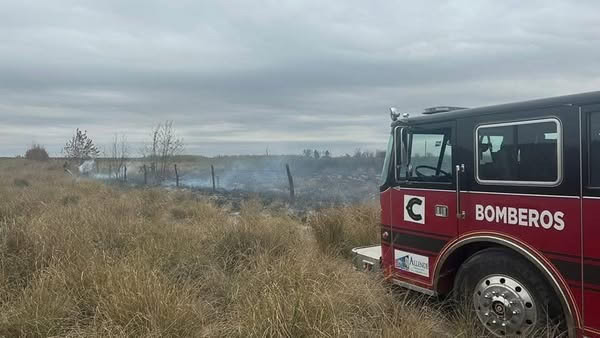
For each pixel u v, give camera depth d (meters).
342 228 7.33
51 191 12.98
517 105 3.61
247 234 6.57
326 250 6.63
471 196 3.98
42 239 5.72
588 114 3.17
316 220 7.82
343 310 3.93
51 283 4.44
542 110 3.44
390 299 4.43
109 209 9.15
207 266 5.54
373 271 5.30
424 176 4.53
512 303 3.65
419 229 4.57
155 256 5.51
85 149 30.00
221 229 7.00
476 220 3.94
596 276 3.11
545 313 3.47
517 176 3.62
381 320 3.95
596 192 3.11
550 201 3.38
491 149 3.83
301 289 4.09
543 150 3.44
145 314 3.79
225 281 5.11
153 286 4.15
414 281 4.64
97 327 3.71
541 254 3.43
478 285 3.93
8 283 4.70
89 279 4.53
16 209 8.53
